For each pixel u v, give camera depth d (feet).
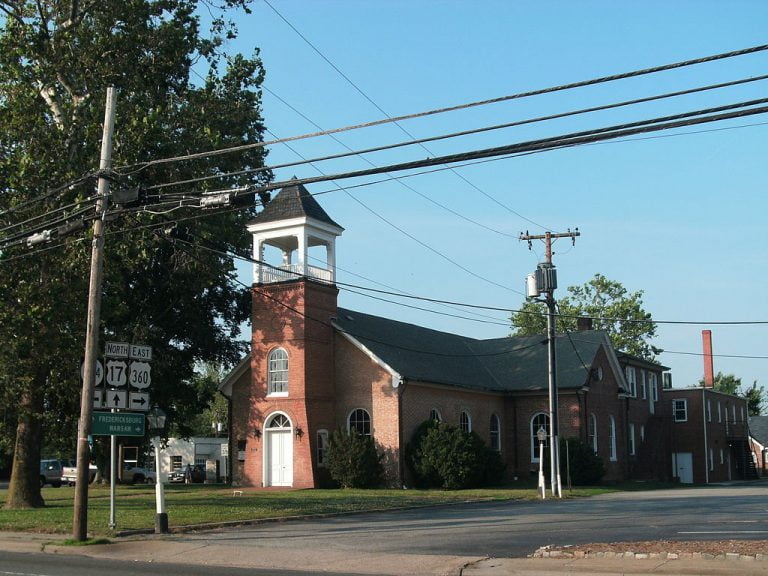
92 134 83.46
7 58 85.61
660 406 199.00
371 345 134.72
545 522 72.79
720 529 63.31
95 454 154.40
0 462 201.36
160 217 91.81
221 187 93.97
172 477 191.21
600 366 166.71
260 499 100.53
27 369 85.92
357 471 124.88
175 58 95.30
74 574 47.65
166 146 90.79
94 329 65.00
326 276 134.21
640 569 44.32
